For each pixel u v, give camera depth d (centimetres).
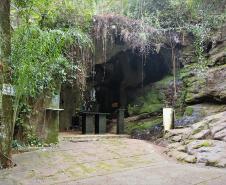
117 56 1014
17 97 483
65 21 746
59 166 486
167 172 443
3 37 458
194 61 930
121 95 1128
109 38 881
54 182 395
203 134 621
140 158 561
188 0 908
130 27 884
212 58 886
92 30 844
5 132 468
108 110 1165
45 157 554
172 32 928
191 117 811
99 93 1173
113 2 949
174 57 944
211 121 669
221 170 448
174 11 927
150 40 909
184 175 421
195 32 905
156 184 380
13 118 484
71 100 1085
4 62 461
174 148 618
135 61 1057
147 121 941
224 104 798
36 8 642
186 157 537
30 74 496
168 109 812
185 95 892
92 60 891
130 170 462
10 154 481
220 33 892
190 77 907
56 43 509
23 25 538
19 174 431
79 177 421
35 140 661
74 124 1091
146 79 1068
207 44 920
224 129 600
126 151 629
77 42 736
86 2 815
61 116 1059
